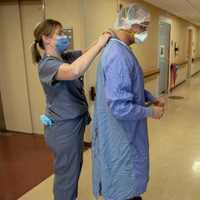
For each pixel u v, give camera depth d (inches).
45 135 75.9
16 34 142.6
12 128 162.2
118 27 63.0
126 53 59.7
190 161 116.1
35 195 92.8
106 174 65.3
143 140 65.6
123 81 57.4
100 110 63.4
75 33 123.8
